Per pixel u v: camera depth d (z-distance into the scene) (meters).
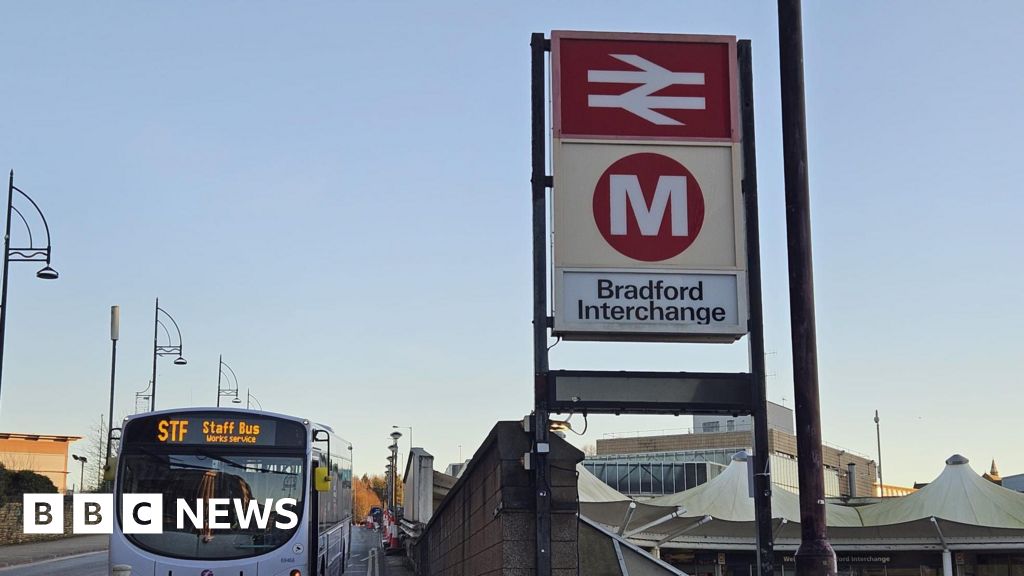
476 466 15.02
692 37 12.64
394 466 73.38
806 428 8.62
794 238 8.91
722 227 12.33
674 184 12.36
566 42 12.52
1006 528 33.53
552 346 12.05
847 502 55.78
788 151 9.05
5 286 31.05
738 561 41.50
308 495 16.16
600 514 28.84
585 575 12.30
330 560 21.02
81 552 43.06
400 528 52.62
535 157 12.28
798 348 8.74
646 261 12.16
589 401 11.72
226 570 15.52
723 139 12.48
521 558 11.50
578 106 12.39
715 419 90.50
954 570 39.34
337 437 23.34
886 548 35.19
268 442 16.25
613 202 12.24
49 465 68.25
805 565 8.41
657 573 12.38
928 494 35.28
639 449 94.19
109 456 15.95
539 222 12.15
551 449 11.66
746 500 33.09
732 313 12.16
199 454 16.00
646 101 12.47
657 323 12.06
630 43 12.55
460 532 17.81
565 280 12.03
